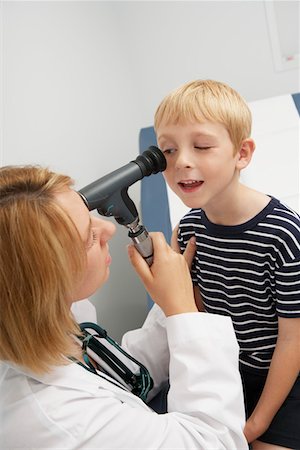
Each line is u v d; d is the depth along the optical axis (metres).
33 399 0.62
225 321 0.77
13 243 0.56
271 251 0.83
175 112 0.76
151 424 0.65
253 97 2.16
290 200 1.38
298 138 1.54
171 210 1.50
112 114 1.86
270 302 0.89
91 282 0.68
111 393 0.67
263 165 1.48
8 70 1.16
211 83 0.81
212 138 0.75
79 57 1.62
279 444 0.94
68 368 0.67
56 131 1.38
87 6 1.73
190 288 0.78
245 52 2.07
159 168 0.78
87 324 0.87
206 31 2.05
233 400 0.72
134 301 1.87
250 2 1.97
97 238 0.67
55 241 0.57
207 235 0.90
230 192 0.82
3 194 0.60
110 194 0.71
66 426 0.60
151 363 1.01
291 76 2.09
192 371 0.72
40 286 0.57
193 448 0.67
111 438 0.62
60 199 0.61
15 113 1.17
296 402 0.94
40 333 0.60
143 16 2.04
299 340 0.86
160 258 0.76
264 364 0.97
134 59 2.12
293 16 1.96
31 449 0.61
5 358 0.62
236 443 0.77
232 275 0.89
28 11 1.29
